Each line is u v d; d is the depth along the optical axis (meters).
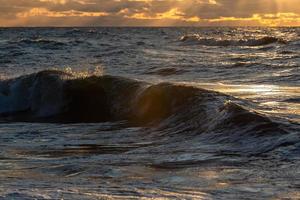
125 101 27.05
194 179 11.31
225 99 22.17
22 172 12.87
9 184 10.92
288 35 150.75
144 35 164.50
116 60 63.69
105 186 10.59
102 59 65.12
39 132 21.77
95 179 11.62
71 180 11.51
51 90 31.12
